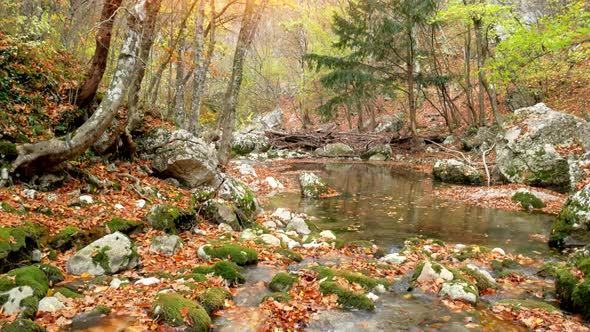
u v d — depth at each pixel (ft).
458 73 95.96
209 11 54.90
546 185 45.70
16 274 14.56
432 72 88.94
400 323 14.61
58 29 45.03
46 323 12.74
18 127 25.84
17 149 22.71
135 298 14.88
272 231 27.35
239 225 28.55
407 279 19.02
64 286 15.81
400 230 30.45
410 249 23.72
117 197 25.85
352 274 18.17
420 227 31.37
